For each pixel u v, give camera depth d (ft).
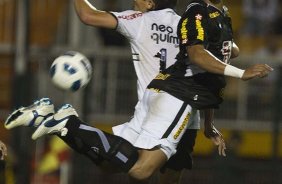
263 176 135.13
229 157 133.39
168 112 77.20
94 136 75.97
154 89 78.38
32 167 134.82
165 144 76.74
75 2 79.82
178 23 77.41
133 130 80.12
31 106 75.05
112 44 153.38
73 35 144.77
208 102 77.82
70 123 75.41
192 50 73.87
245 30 163.22
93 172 136.26
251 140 140.26
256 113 141.59
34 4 155.33
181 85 77.51
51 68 76.38
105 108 141.49
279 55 158.71
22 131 134.92
